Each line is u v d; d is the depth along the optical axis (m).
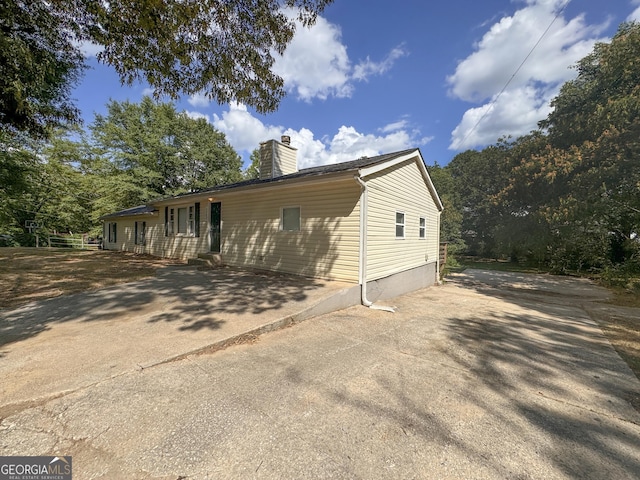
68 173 22.81
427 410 2.36
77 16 3.92
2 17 3.85
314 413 2.22
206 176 23.69
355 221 6.36
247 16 4.28
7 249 15.20
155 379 2.60
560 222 13.80
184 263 10.51
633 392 2.83
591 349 4.15
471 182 27.83
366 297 6.41
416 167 9.42
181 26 3.98
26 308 4.66
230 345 3.54
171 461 1.65
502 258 24.89
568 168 14.12
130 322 4.03
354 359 3.37
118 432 1.89
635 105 10.89
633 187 10.89
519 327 5.31
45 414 2.04
